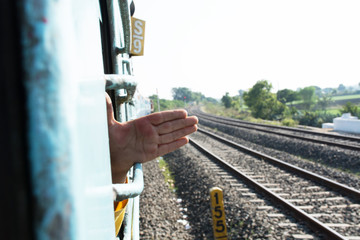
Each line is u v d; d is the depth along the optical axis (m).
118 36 1.44
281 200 4.91
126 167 0.99
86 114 0.39
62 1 0.29
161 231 4.46
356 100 59.31
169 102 71.94
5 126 0.25
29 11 0.26
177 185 7.03
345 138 10.93
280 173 7.03
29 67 0.26
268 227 4.06
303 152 9.88
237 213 4.63
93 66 0.51
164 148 1.03
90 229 0.35
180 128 1.05
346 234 3.92
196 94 135.88
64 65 0.28
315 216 4.52
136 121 1.02
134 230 1.53
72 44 0.30
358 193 4.98
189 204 5.61
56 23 0.28
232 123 22.59
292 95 39.84
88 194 0.35
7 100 0.25
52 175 0.26
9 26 0.26
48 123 0.26
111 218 0.52
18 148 0.25
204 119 30.56
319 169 7.29
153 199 5.82
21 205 0.25
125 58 1.52
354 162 7.62
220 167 7.95
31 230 0.26
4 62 0.25
